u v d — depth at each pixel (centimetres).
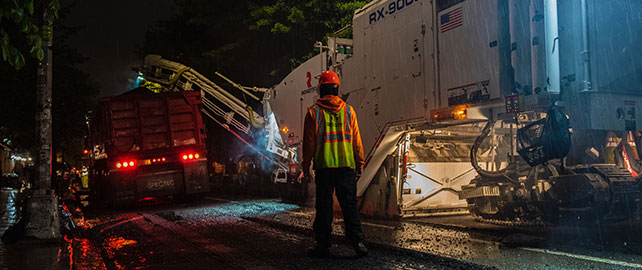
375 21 1167
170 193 1538
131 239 809
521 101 805
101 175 1656
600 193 776
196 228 928
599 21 809
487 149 1130
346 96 1273
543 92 782
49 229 782
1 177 3053
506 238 695
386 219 1017
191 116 1565
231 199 1908
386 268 526
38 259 627
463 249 621
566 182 795
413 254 596
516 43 822
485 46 876
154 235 850
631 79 833
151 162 1526
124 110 1497
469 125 1045
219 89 2073
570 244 645
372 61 1173
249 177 2372
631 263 522
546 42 784
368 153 1174
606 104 830
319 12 2411
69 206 1622
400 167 1012
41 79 827
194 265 572
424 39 1012
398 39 1086
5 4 412
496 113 895
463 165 1123
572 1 816
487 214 945
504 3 855
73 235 875
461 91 922
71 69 2281
